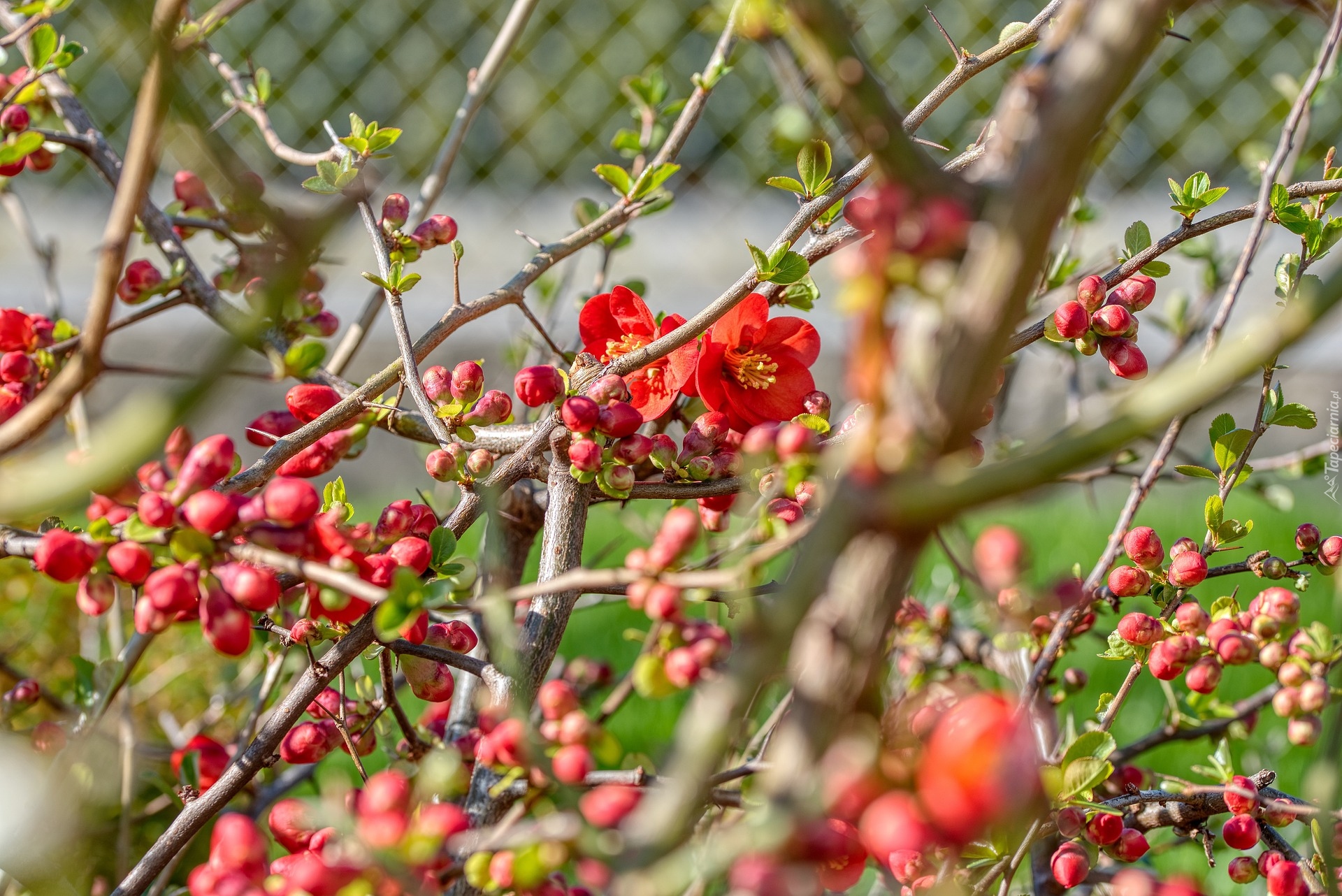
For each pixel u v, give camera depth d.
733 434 1.27
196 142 1.16
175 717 1.52
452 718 1.33
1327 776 1.18
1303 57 3.08
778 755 1.12
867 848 1.17
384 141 1.30
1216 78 3.10
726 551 1.18
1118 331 1.26
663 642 1.15
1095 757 1.21
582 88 3.54
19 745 1.25
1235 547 1.28
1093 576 1.27
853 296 1.10
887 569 1.11
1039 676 1.25
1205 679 1.24
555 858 1.14
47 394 1.16
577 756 1.15
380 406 1.27
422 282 3.02
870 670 1.11
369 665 1.48
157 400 1.12
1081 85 1.10
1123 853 1.25
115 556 1.17
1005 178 1.11
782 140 1.13
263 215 1.13
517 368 1.56
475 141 3.47
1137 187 3.12
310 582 1.20
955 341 1.10
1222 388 1.05
